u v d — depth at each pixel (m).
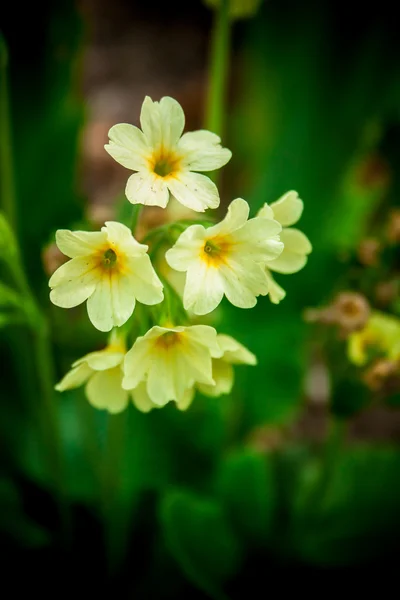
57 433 0.28
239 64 0.60
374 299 0.28
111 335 0.22
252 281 0.20
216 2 0.28
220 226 0.20
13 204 0.29
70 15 0.33
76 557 0.30
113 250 0.20
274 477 0.33
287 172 0.40
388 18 0.37
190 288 0.20
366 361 0.26
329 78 0.39
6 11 0.32
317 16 0.38
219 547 0.29
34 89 0.34
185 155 0.21
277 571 0.30
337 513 0.31
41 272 0.33
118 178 0.56
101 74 0.66
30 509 0.31
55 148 0.35
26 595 0.30
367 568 0.30
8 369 0.33
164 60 0.68
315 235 0.38
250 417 0.36
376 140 0.40
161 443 0.32
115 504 0.28
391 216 0.28
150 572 0.30
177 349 0.21
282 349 0.36
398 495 0.31
